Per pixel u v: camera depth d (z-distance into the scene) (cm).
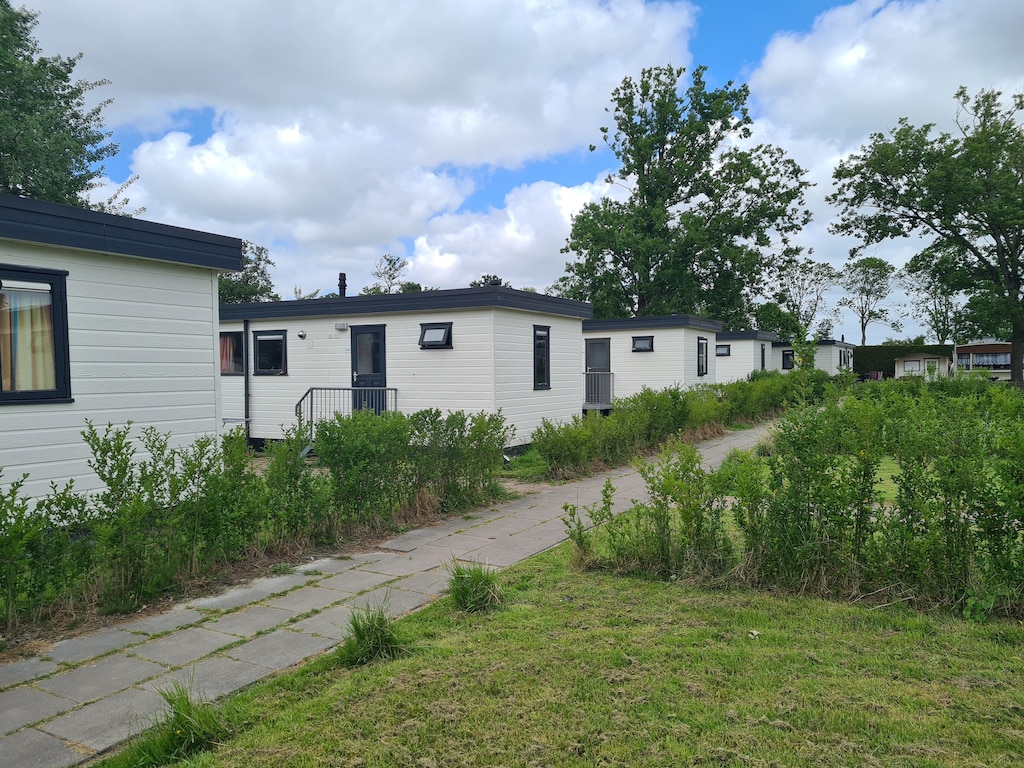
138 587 454
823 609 415
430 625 404
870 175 2925
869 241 3064
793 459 465
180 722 280
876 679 320
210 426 779
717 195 3131
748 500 467
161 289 729
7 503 418
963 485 407
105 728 296
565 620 405
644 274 3020
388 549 591
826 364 3950
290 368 1383
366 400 1289
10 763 268
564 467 980
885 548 434
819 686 312
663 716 288
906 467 433
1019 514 392
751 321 3478
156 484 490
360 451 638
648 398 1263
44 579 422
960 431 429
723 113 3123
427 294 1209
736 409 1725
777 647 359
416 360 1238
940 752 258
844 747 262
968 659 342
